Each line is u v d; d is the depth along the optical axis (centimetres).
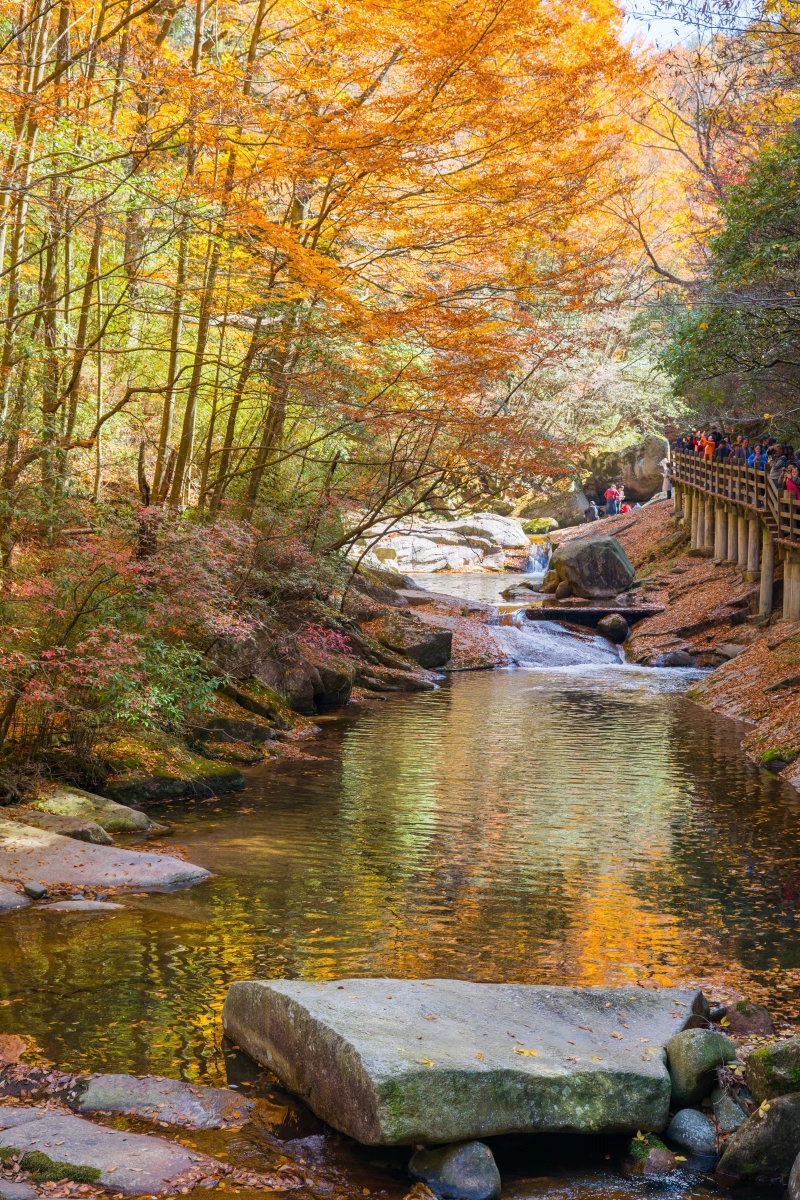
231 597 1337
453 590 3362
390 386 1520
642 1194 447
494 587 3462
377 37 1105
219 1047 546
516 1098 462
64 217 1109
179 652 1180
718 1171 463
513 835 1009
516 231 1298
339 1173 442
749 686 1767
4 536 1101
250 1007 538
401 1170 448
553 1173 463
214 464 1911
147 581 1132
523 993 560
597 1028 534
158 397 2014
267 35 1377
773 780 1262
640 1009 561
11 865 815
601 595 2920
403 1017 504
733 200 1830
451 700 1878
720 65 1939
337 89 1180
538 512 5050
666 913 789
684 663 2277
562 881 866
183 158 1195
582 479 4391
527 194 1213
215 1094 492
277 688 1628
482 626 2495
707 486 3005
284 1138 467
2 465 1161
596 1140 492
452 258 1376
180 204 1086
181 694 1187
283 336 1446
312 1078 484
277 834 997
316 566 1753
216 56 1409
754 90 2130
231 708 1427
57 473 1142
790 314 1803
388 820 1059
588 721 1667
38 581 1015
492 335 1438
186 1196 410
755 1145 459
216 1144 456
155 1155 431
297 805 1117
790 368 2227
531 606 2714
